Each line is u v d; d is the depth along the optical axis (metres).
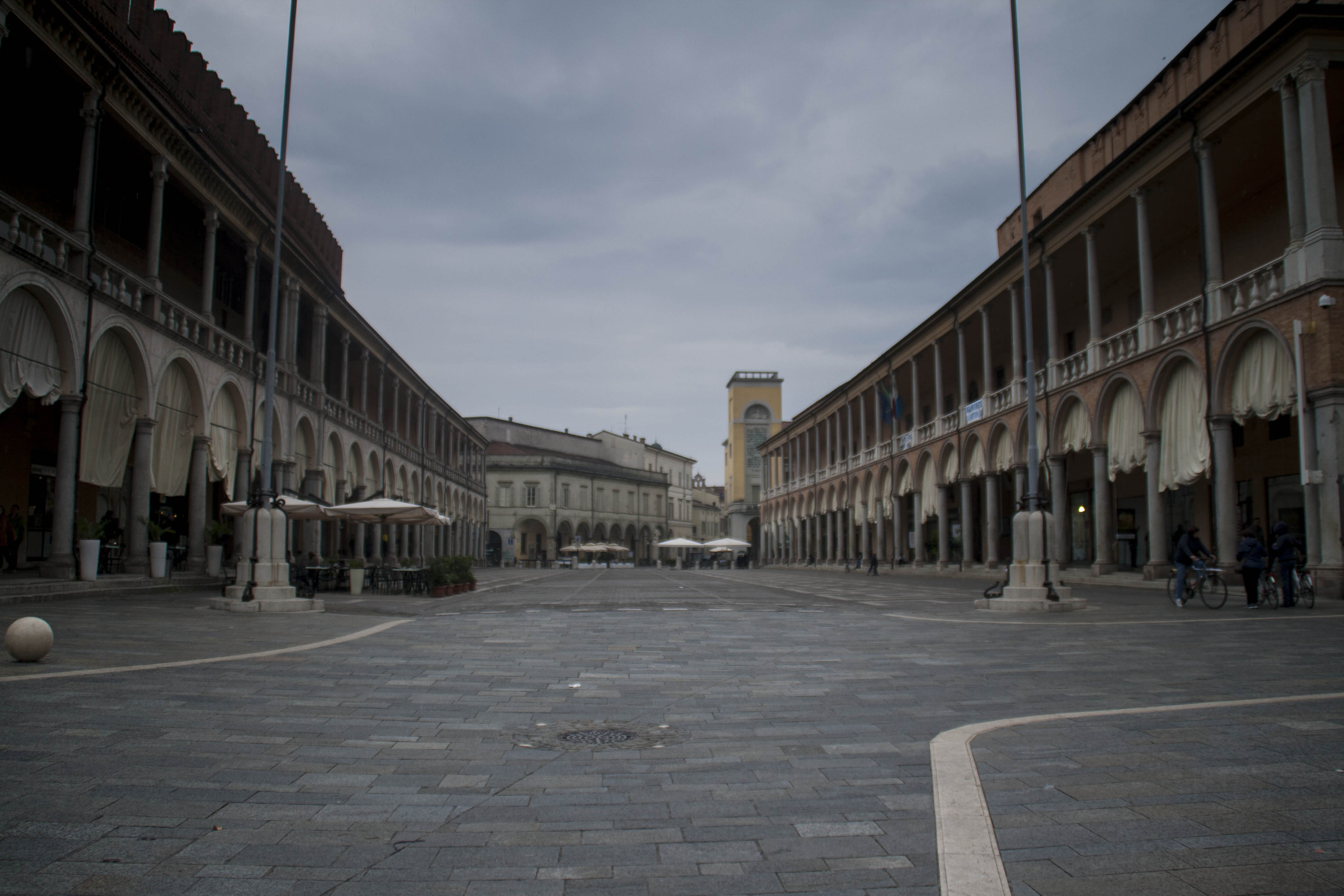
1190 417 21.33
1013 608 16.39
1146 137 22.38
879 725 6.25
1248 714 6.35
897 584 32.84
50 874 3.41
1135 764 5.04
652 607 19.48
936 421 40.53
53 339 16.80
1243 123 20.14
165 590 19.78
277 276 16.89
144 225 25.02
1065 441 28.19
